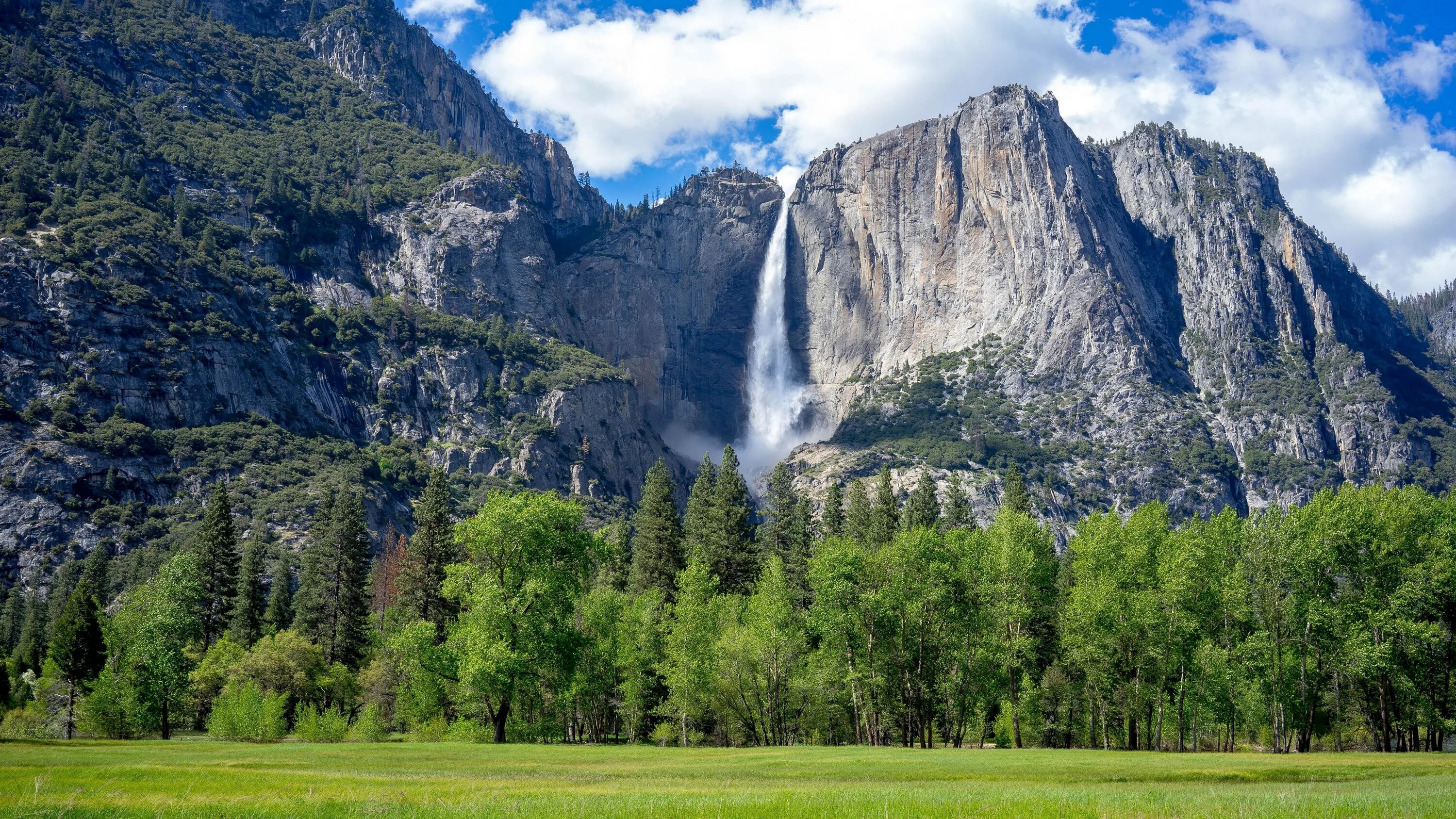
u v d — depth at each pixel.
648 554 94.94
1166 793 33.56
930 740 71.44
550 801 31.25
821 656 69.31
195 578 86.81
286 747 55.94
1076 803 30.73
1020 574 67.44
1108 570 66.56
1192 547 65.06
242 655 87.19
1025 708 70.44
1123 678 64.69
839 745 69.94
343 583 98.94
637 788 36.59
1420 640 60.62
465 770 43.34
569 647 66.69
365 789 34.72
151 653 73.50
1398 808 29.09
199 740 69.62
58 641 78.06
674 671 68.50
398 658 83.75
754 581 95.19
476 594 65.19
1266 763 46.56
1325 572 62.19
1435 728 63.31
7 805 29.55
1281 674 61.78
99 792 32.75
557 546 67.19
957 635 68.06
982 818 28.00
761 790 35.44
